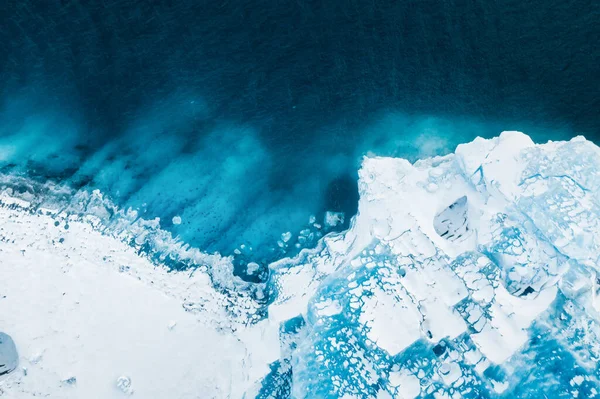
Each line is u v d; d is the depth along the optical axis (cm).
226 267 2978
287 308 2719
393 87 3347
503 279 2723
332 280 2631
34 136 3180
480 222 2820
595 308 2506
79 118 3250
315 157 3238
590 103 3269
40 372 2566
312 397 2419
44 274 2773
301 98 3334
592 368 2338
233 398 2614
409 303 2495
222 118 3303
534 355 2444
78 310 2723
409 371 2408
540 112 3272
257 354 2695
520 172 2714
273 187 3183
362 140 3256
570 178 2666
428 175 2950
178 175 3172
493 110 3288
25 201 2973
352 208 3136
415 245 2673
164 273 2900
